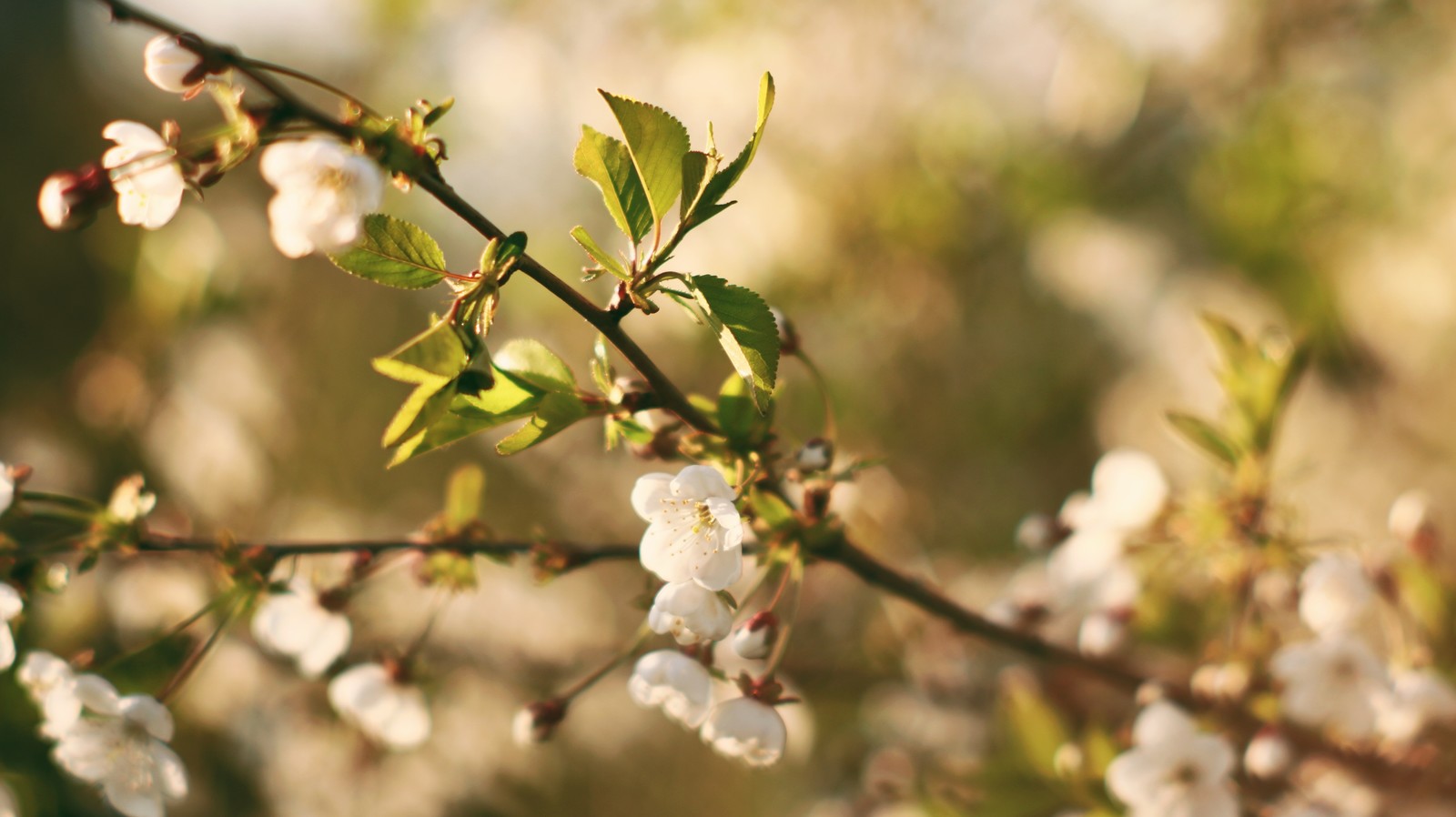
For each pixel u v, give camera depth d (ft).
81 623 3.23
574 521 4.63
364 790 3.79
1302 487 4.12
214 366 4.36
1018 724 2.75
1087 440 4.38
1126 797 2.57
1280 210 3.97
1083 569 2.75
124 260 4.00
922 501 4.17
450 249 4.46
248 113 2.19
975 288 4.25
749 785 4.30
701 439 2.34
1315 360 4.19
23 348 5.01
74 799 3.06
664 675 2.37
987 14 4.19
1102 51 4.06
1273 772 2.56
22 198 5.40
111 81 5.89
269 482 4.56
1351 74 4.06
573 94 4.36
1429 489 4.03
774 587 3.47
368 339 5.11
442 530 2.47
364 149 2.19
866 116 4.11
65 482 4.43
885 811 3.06
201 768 3.74
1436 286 3.90
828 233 4.09
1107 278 4.24
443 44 4.68
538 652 3.90
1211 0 3.94
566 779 4.38
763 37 4.09
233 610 2.42
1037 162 4.09
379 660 2.58
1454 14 3.83
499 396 2.29
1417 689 2.62
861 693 3.32
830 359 4.11
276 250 4.84
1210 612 2.83
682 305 2.25
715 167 2.23
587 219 4.24
